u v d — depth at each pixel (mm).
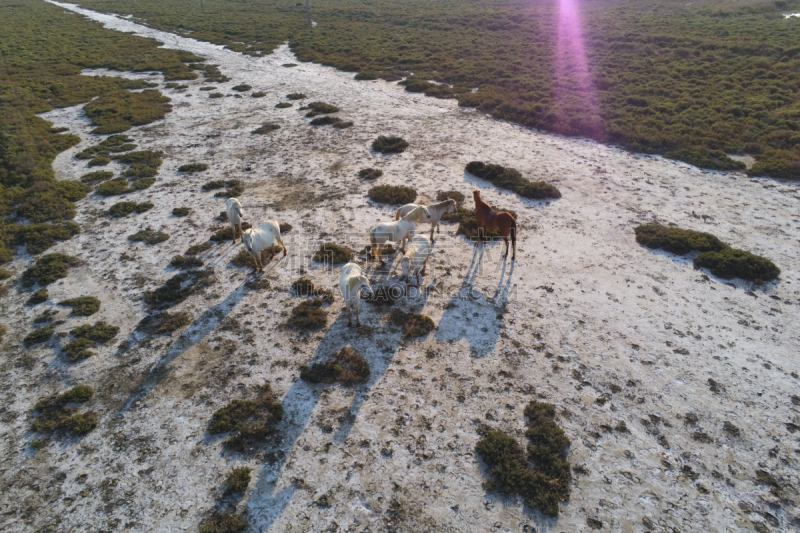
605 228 15461
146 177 19203
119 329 11500
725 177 18656
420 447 8734
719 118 23453
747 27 41906
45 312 12023
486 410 9445
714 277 13133
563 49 39375
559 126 23703
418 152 21469
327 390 9836
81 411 9461
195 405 9578
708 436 8883
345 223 15828
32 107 27500
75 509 7766
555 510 7652
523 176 19047
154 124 25438
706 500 7859
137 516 7652
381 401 9609
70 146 22547
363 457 8547
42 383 10094
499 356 10656
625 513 7680
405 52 40719
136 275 13438
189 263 13852
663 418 9234
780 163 18891
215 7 70562
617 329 11359
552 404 9539
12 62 36812
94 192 18125
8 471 8375
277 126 24766
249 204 17141
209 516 7637
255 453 8609
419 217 13555
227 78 34188
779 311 11867
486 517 7625
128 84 32281
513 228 13117
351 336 11234
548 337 11148
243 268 13688
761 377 10070
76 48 42969
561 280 13047
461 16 56219
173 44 46312
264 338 11188
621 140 22297
